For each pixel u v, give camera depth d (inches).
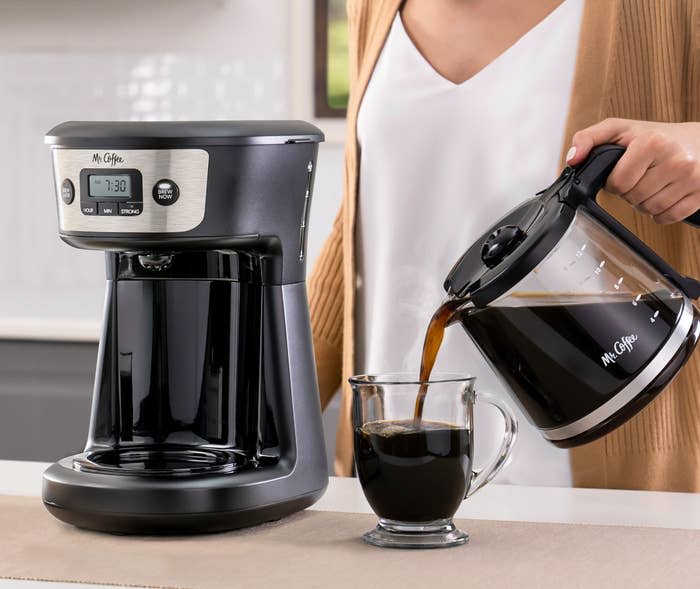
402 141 54.7
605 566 32.9
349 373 57.0
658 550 34.6
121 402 41.8
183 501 36.4
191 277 40.9
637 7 51.3
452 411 35.5
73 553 34.9
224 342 41.1
